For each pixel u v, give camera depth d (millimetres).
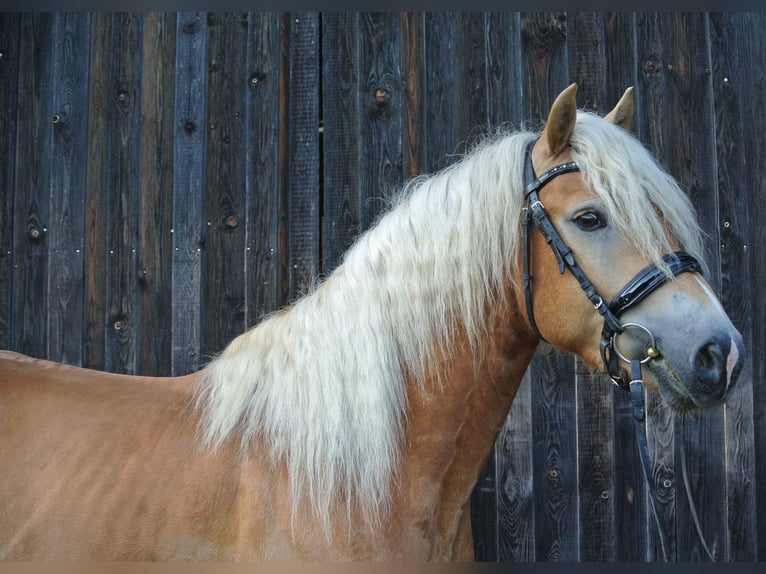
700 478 2789
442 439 1486
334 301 1544
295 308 1605
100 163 2955
